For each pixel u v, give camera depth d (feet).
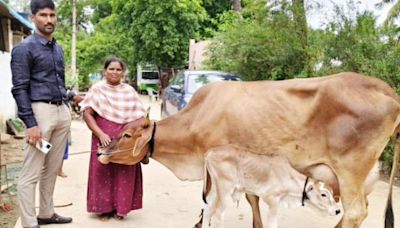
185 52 80.74
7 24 36.52
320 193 13.05
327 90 12.75
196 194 20.34
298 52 35.78
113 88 16.62
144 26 79.36
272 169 13.14
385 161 25.45
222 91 14.25
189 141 14.65
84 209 17.84
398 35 29.07
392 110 12.62
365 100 12.60
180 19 79.30
